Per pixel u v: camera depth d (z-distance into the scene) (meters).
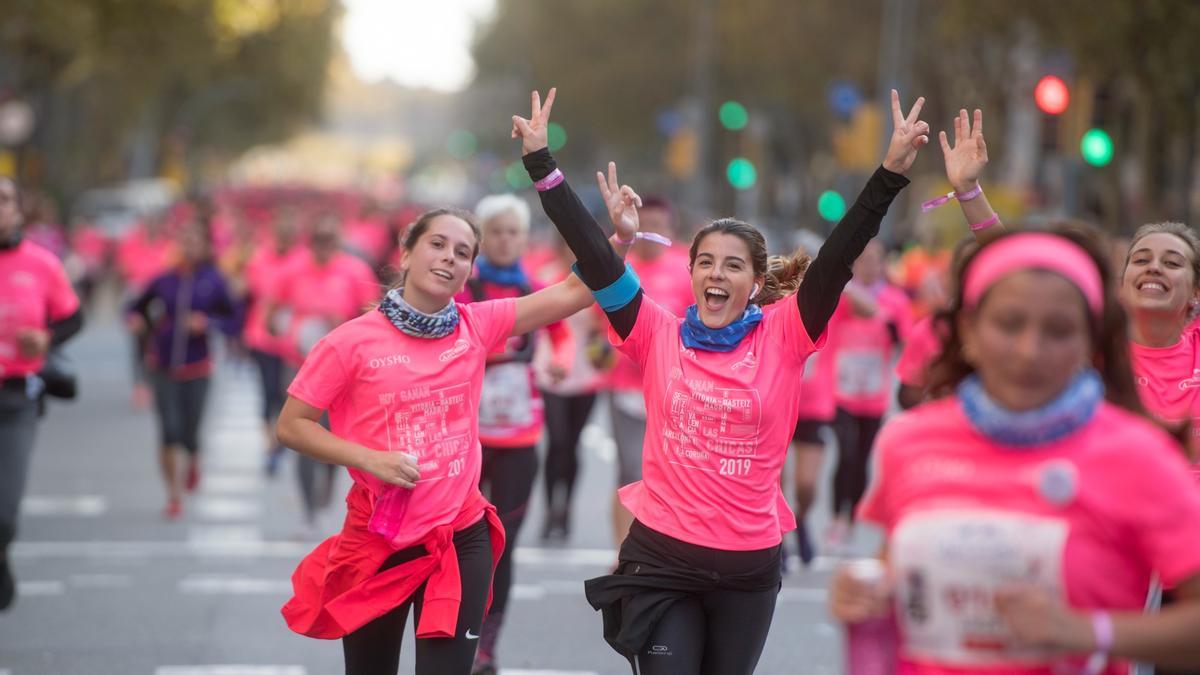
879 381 23.61
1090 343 6.50
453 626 10.91
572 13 133.12
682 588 10.90
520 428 15.95
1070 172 36.94
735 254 11.02
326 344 11.01
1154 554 6.40
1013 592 6.27
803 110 105.44
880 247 23.64
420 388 11.04
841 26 84.56
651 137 134.38
